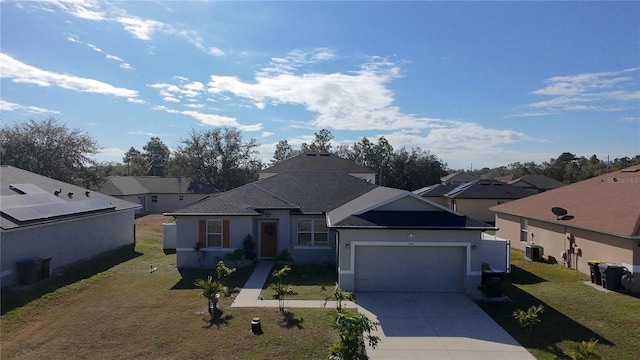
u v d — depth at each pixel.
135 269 19.33
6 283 15.42
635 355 10.12
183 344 10.86
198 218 19.91
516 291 15.54
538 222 22.38
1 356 10.30
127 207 25.52
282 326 11.95
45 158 39.19
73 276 17.59
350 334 9.28
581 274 18.08
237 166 60.38
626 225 15.67
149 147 103.88
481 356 10.15
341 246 15.55
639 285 15.12
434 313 13.19
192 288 16.06
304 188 23.98
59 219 18.47
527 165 80.69
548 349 10.52
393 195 16.98
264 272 18.62
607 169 63.59
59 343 11.03
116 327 12.06
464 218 15.95
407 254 15.60
